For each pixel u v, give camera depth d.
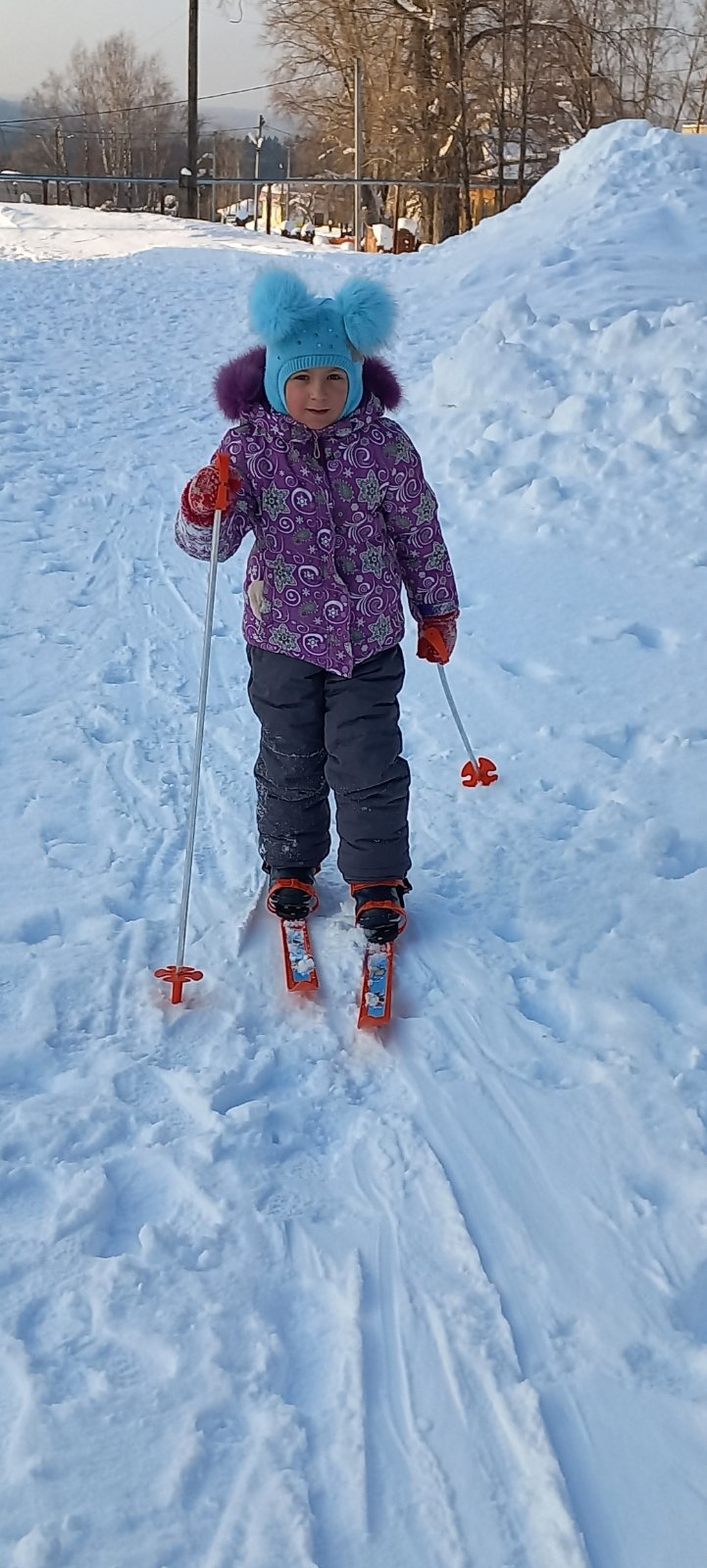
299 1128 2.31
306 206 43.84
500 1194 2.16
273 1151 2.24
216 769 3.75
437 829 3.37
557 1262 2.03
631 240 10.67
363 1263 2.01
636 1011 2.62
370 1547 1.59
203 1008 2.63
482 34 27.61
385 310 2.54
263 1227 2.07
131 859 3.22
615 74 31.17
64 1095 2.35
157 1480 1.65
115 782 3.64
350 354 2.60
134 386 9.83
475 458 6.45
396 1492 1.66
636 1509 1.65
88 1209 2.07
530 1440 1.72
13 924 2.90
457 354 7.43
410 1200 2.14
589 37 29.38
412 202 34.47
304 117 34.03
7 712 4.11
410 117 29.42
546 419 6.70
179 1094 2.38
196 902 3.05
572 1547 1.58
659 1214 2.12
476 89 28.55
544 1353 1.86
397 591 2.77
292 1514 1.61
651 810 3.40
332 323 2.55
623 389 6.68
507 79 28.62
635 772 3.62
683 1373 1.83
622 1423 1.76
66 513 6.61
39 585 5.45
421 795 3.55
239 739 3.98
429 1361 1.85
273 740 2.83
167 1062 2.47
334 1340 1.88
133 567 5.75
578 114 30.11
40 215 24.39
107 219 23.81
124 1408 1.74
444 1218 2.10
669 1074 2.44
